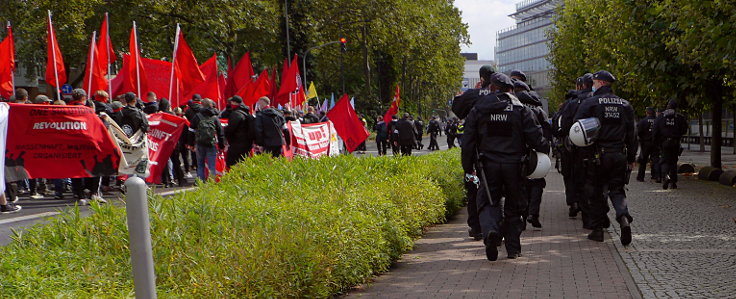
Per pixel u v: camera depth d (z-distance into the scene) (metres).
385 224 7.25
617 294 5.87
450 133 39.53
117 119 13.27
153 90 18.38
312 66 49.81
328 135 20.11
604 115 8.38
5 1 29.89
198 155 14.84
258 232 5.30
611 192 8.43
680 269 6.83
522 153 7.28
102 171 11.69
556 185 16.95
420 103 85.44
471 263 7.38
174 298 4.12
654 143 15.47
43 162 11.27
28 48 34.81
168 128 14.76
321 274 5.48
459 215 11.66
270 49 44.16
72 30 30.48
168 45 35.00
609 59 21.81
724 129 40.50
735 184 15.88
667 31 16.14
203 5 32.41
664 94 18.64
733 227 9.55
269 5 38.62
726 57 13.12
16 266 4.15
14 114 11.06
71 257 4.50
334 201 6.89
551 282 6.38
